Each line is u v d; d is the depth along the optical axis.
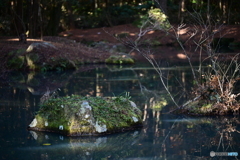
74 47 16.16
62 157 3.46
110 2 29.31
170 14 24.30
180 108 5.58
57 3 22.00
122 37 21.27
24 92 7.47
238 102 5.67
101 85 8.32
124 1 30.55
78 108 4.41
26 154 3.55
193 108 5.44
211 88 5.55
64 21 26.25
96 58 15.04
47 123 4.53
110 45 17.95
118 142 3.96
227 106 5.44
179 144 3.85
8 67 12.38
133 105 4.95
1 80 9.68
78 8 29.83
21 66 12.38
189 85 7.96
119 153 3.56
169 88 7.68
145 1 27.97
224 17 22.42
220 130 4.40
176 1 28.41
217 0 25.91
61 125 4.40
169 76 9.74
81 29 25.83
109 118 4.48
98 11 28.47
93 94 7.01
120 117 4.60
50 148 3.76
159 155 3.48
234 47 18.31
